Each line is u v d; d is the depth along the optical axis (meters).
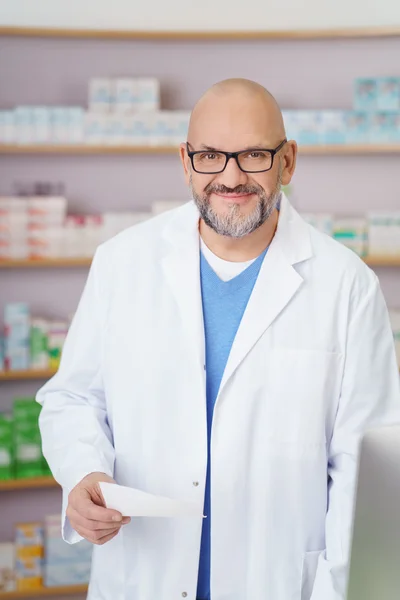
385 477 1.02
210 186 1.65
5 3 4.19
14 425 3.90
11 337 3.94
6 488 3.90
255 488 1.75
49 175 4.28
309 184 4.39
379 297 1.84
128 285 1.86
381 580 1.02
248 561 1.76
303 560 1.75
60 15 4.23
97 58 4.29
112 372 1.83
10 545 3.93
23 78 4.26
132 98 4.09
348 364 1.79
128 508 1.52
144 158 4.32
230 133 1.62
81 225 4.04
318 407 1.76
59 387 1.91
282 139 1.70
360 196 4.41
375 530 1.02
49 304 4.32
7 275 4.27
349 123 4.09
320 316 1.79
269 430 1.75
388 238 4.12
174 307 1.82
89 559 3.91
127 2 4.25
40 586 3.90
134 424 1.80
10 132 3.99
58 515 4.31
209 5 4.29
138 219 4.07
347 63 4.36
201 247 1.87
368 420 1.78
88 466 1.71
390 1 4.31
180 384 1.77
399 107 4.12
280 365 1.76
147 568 1.77
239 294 1.82
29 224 4.01
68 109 4.01
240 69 4.36
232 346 1.77
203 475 1.74
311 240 1.87
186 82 4.34
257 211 1.66
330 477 1.83
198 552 1.73
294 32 4.17
